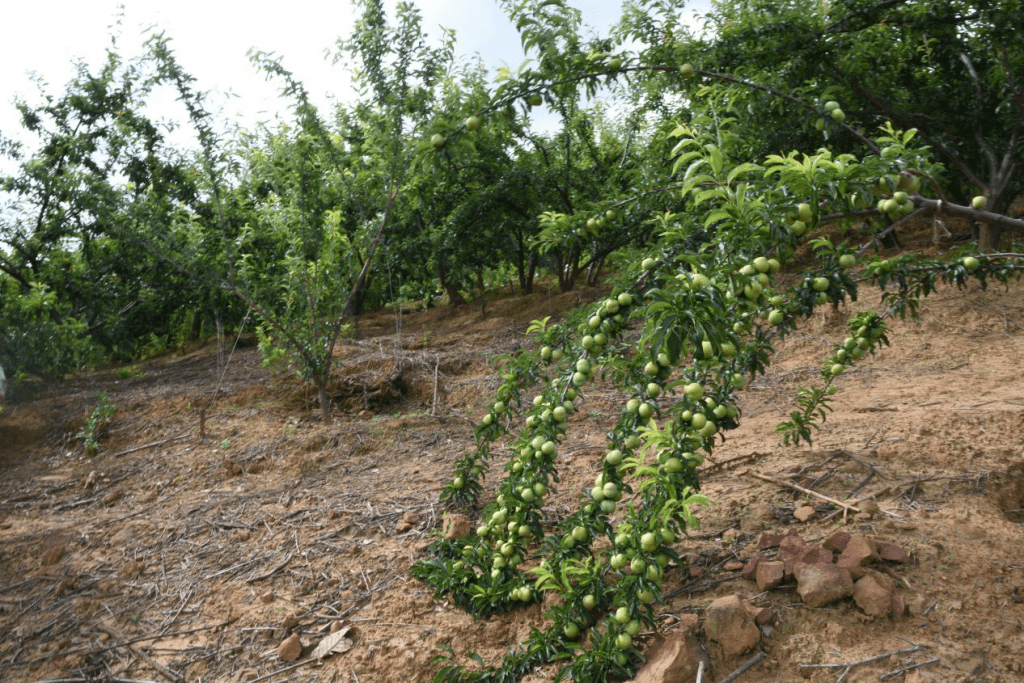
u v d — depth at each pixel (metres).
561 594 2.67
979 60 6.64
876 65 6.01
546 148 11.42
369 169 8.80
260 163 8.06
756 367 2.50
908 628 2.39
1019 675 2.14
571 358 2.66
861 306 6.67
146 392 8.47
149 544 4.18
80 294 11.80
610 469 2.58
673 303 1.95
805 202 1.99
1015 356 5.48
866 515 3.07
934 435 3.91
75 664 3.05
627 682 2.33
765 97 3.27
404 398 7.28
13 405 8.11
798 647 2.36
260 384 8.11
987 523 2.93
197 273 7.66
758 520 3.19
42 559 4.12
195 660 2.98
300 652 2.92
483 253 11.35
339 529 3.98
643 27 5.48
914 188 2.05
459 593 3.08
